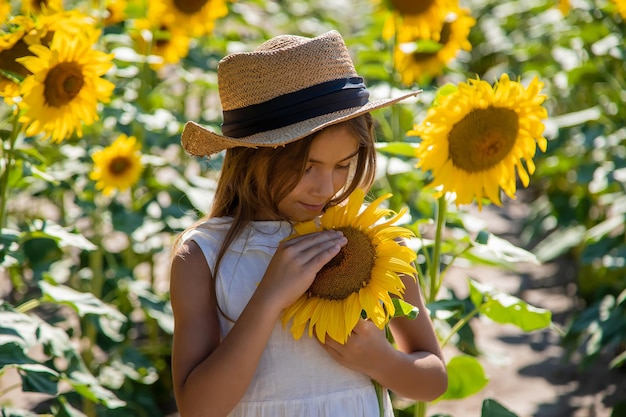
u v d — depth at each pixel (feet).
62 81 7.09
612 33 14.07
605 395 12.14
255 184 5.48
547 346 13.67
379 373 5.37
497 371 12.92
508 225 18.70
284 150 5.14
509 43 19.79
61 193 11.25
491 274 16.63
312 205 5.37
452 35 11.78
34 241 9.87
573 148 15.08
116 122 11.57
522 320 7.15
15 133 7.38
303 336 5.41
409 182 11.68
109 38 11.12
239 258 5.46
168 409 11.66
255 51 5.43
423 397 5.62
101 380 10.24
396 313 5.21
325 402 5.40
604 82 14.29
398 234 5.23
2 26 7.77
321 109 5.24
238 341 4.95
